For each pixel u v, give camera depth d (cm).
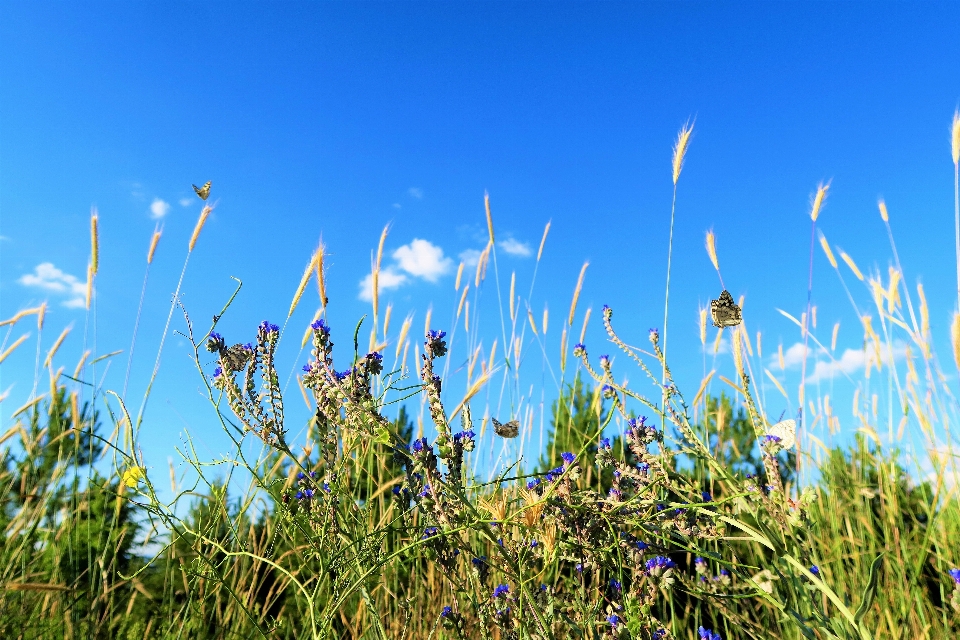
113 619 272
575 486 180
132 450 262
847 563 296
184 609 254
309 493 223
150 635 271
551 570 199
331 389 182
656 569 180
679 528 200
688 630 262
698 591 192
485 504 209
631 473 210
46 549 293
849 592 270
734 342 247
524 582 167
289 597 303
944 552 272
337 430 209
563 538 183
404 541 240
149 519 251
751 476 204
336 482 206
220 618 271
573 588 207
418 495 182
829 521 307
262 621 268
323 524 205
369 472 239
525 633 171
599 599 184
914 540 276
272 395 201
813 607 172
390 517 251
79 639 248
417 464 174
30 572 271
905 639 239
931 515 243
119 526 310
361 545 199
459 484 179
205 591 264
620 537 184
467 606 224
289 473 240
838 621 167
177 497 232
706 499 211
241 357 203
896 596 265
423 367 188
